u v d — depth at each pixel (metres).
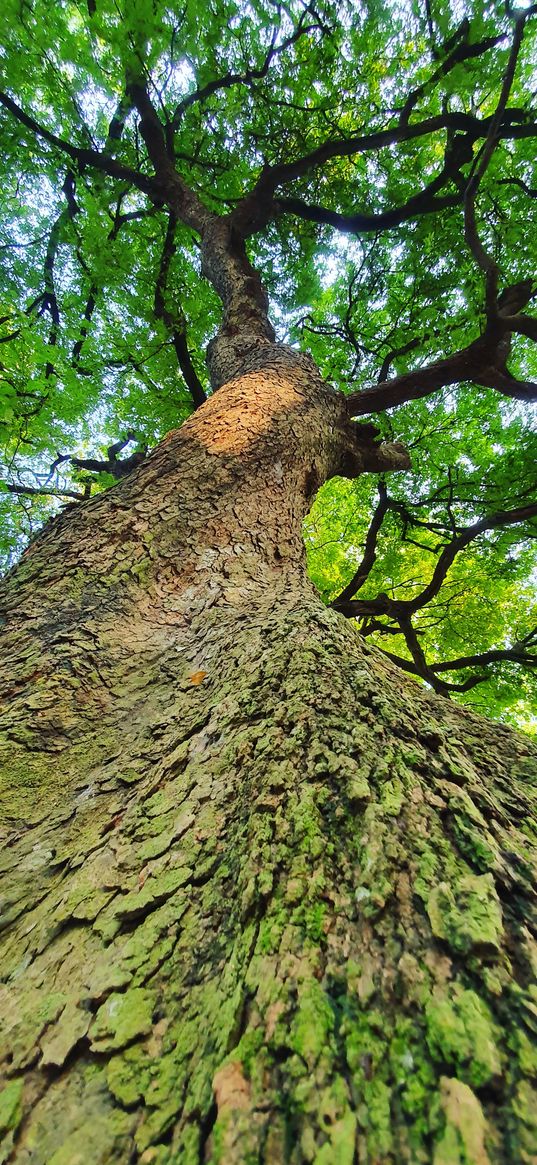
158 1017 0.58
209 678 1.29
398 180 5.73
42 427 5.30
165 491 1.92
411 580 7.54
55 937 0.72
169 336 5.54
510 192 5.02
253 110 5.21
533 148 4.65
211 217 4.69
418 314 5.79
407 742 0.89
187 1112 0.47
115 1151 0.46
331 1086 0.45
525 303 4.57
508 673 6.37
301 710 0.98
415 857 0.66
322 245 6.15
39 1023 0.60
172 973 0.63
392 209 5.71
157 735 1.12
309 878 0.66
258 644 1.29
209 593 1.64
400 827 0.70
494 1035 0.47
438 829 0.70
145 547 1.70
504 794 0.86
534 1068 0.44
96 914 0.73
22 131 4.78
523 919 0.59
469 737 1.10
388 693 1.06
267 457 2.24
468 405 6.41
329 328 6.77
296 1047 0.49
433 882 0.62
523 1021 0.48
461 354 3.92
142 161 5.40
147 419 6.18
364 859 0.66
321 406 2.83
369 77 4.75
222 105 5.20
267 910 0.64
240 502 2.00
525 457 5.92
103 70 4.32
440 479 6.86
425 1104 0.43
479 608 7.19
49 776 1.04
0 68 4.04
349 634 1.36
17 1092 0.53
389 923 0.58
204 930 0.67
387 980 0.53
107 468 5.51
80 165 5.01
